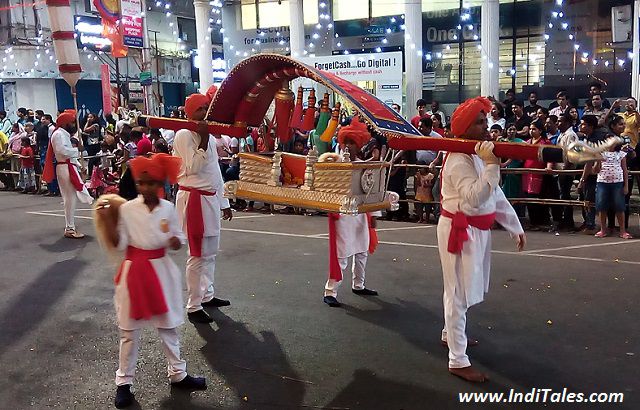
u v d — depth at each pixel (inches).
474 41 656.4
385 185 181.2
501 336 182.4
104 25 594.9
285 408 144.5
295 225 360.2
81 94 842.8
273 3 756.6
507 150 139.3
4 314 212.8
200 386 155.6
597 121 304.3
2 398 151.9
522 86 639.8
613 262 257.3
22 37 786.2
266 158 187.3
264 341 184.5
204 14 633.6
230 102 192.2
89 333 193.9
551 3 611.5
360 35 713.0
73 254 298.4
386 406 143.9
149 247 147.3
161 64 917.2
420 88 529.3
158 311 146.6
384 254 283.6
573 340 177.6
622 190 301.7
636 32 426.3
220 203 209.2
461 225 153.8
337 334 188.7
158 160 147.8
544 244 294.7
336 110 179.8
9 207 453.1
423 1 673.6
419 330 190.7
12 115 812.6
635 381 151.9
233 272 259.4
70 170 328.8
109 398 151.6
